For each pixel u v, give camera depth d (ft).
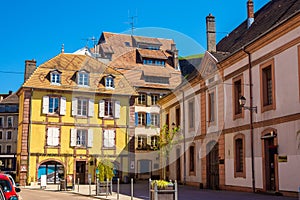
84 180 109.40
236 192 61.98
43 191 81.00
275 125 55.26
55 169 110.63
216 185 73.10
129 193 63.67
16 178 113.29
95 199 57.47
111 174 61.67
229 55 67.67
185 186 80.28
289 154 51.67
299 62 50.16
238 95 67.10
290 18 50.47
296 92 50.65
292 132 51.21
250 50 62.18
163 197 35.01
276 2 74.08
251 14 81.41
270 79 58.39
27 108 110.42
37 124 110.32
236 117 66.39
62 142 111.14
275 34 55.11
